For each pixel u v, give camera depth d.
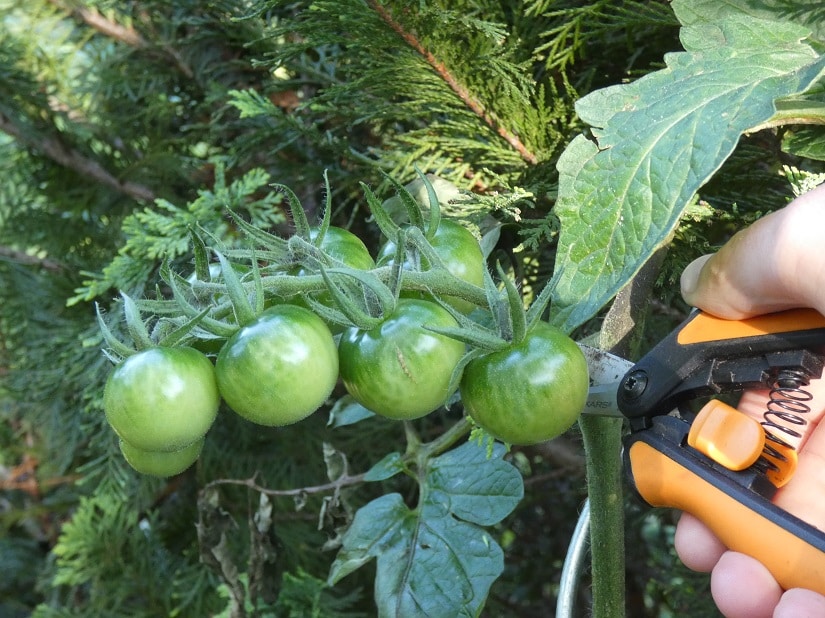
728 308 0.20
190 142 0.41
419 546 0.28
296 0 0.30
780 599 0.19
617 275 0.16
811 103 0.17
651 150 0.17
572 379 0.17
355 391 0.18
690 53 0.18
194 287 0.18
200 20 0.36
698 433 0.20
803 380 0.20
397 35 0.26
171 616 0.40
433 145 0.28
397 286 0.18
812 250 0.18
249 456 0.41
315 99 0.28
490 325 0.22
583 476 0.36
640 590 0.41
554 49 0.26
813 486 0.23
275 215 0.32
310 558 0.41
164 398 0.16
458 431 0.31
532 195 0.25
